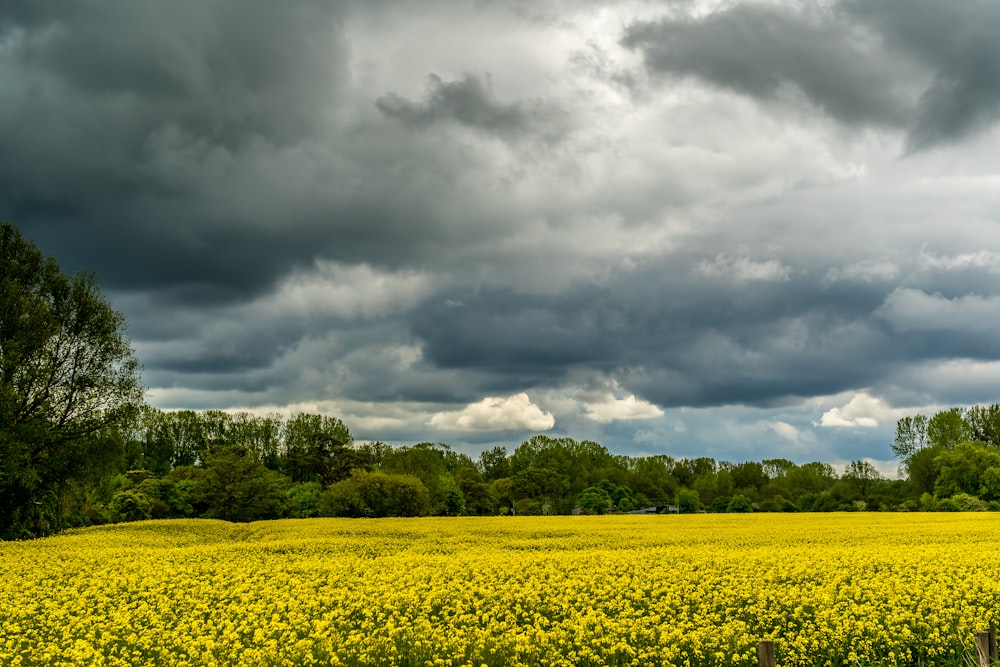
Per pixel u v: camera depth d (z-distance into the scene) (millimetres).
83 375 51188
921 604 17062
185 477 94125
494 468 160125
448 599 19016
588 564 25109
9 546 38938
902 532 40875
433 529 50531
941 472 91438
